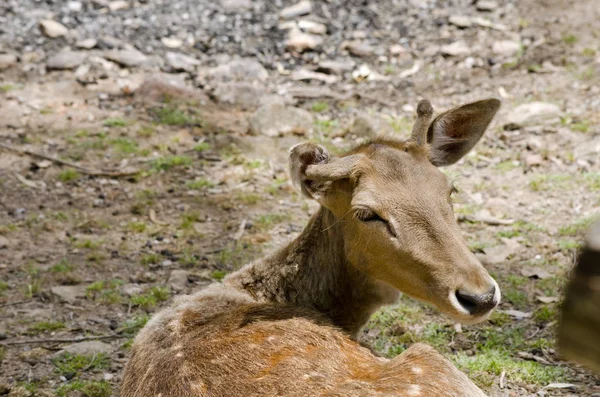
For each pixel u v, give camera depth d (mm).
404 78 15844
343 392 4773
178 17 17922
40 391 7379
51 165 12852
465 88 15289
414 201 5621
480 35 17094
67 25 17516
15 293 9453
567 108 14148
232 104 15047
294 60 16594
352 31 17438
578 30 17000
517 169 12359
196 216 11250
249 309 5836
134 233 10945
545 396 7125
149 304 9125
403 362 5215
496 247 10172
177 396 5004
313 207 11633
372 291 6188
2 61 16172
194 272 9852
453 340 8195
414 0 18391
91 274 9906
